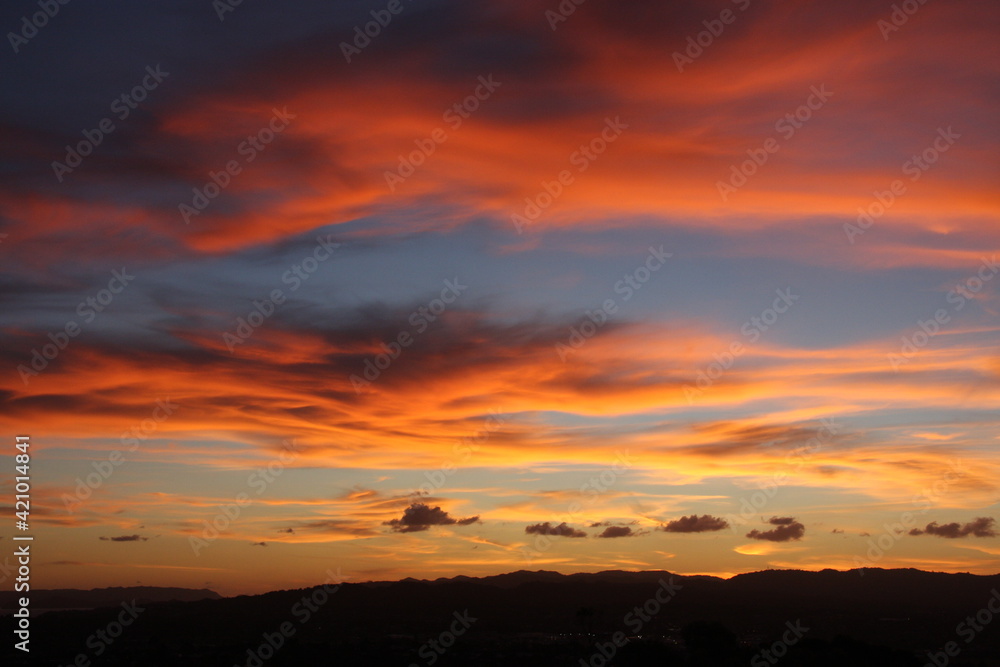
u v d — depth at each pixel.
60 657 97.31
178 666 91.12
